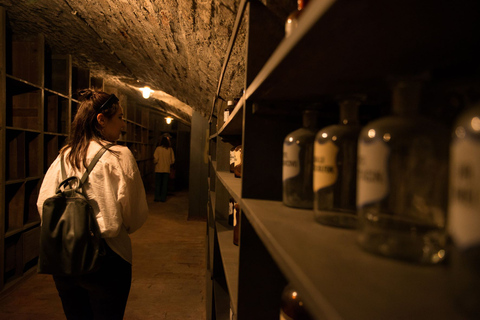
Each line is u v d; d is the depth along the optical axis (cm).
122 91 638
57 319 225
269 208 68
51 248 116
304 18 35
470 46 39
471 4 28
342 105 60
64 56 377
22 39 325
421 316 24
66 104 377
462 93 46
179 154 998
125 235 138
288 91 64
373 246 38
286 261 37
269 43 80
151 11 190
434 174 40
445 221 39
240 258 77
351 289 29
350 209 56
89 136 135
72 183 127
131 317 234
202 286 288
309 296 30
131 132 741
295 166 69
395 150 40
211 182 314
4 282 272
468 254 25
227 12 138
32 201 320
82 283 127
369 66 46
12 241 287
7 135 286
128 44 304
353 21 32
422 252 36
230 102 184
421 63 45
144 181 869
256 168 81
